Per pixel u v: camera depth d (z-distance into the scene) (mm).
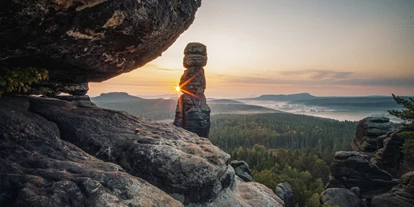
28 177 4805
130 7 7051
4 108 7312
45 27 6043
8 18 5148
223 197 9180
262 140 178875
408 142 33312
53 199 4410
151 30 8711
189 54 48438
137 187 5754
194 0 10852
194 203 8211
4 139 5883
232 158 96500
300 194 49250
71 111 9359
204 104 49094
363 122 55750
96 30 7078
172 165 7977
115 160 7875
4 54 6477
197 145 10148
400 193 32531
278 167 79188
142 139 8719
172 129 11305
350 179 39469
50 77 11117
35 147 6184
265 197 11391
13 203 4273
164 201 5887
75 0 5480
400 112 32219
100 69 9922
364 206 35812
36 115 7824
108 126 9211
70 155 6445
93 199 4766
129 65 11359
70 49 7574
